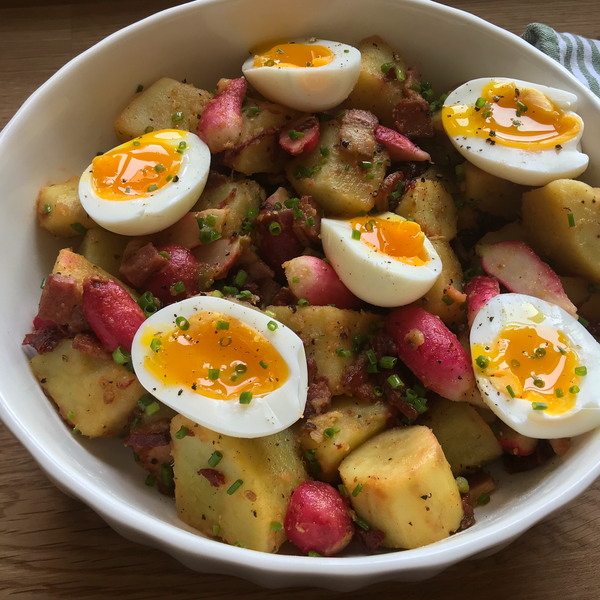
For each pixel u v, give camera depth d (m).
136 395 0.24
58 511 0.26
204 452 0.23
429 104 0.30
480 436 0.26
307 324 0.26
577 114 0.28
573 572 0.26
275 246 0.28
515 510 0.23
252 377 0.24
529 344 0.26
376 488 0.23
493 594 0.26
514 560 0.26
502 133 0.28
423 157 0.29
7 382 0.24
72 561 0.25
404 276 0.25
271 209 0.28
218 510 0.23
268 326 0.24
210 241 0.27
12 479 0.27
